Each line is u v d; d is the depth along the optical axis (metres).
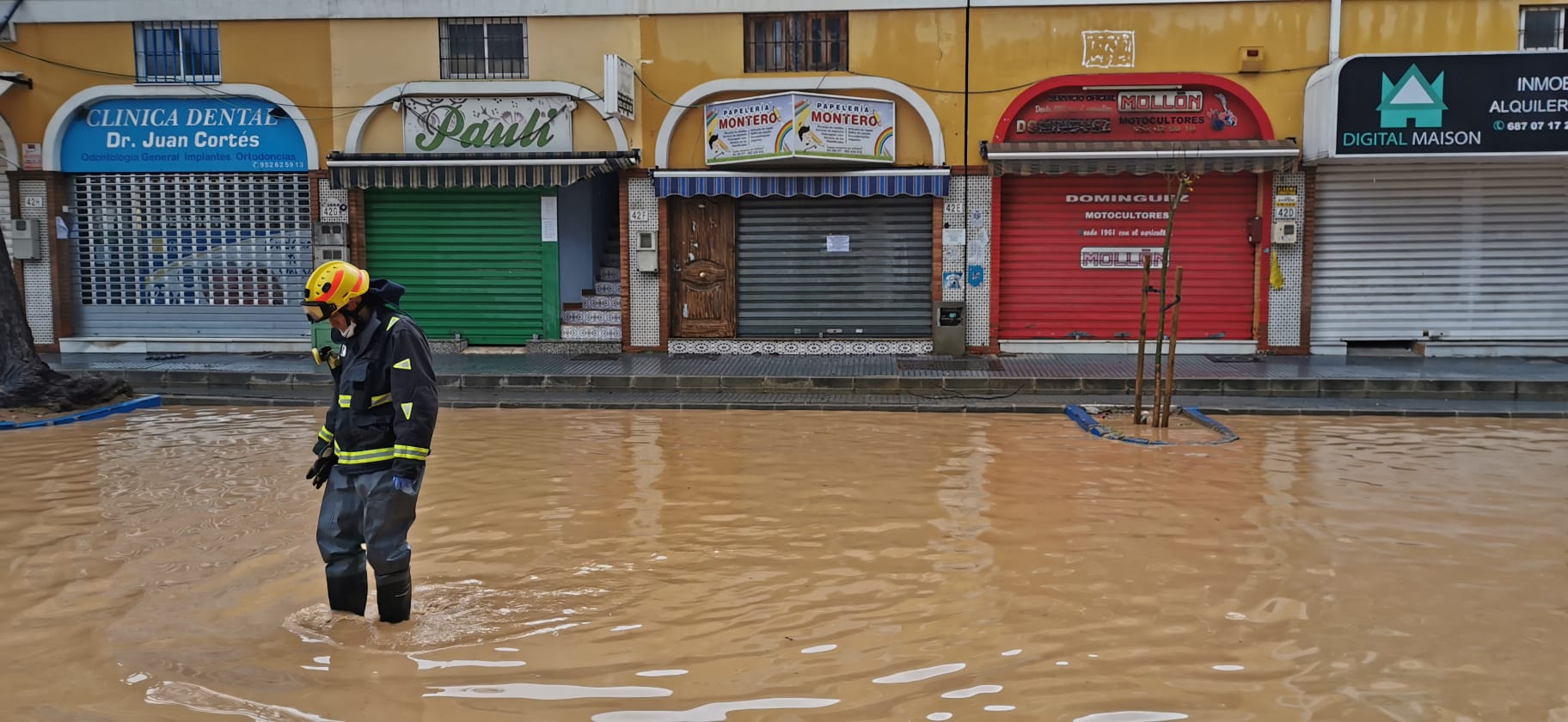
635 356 16.64
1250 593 5.56
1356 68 14.59
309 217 17.12
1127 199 16.30
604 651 4.83
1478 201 15.70
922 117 16.25
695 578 5.90
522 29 16.72
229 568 6.12
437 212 17.20
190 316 17.42
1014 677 4.48
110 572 6.03
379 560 5.13
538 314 17.33
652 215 16.73
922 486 8.16
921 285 16.80
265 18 16.75
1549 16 15.37
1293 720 4.07
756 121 15.89
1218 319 16.36
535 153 16.56
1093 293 16.48
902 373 14.34
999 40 16.03
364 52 16.73
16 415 11.50
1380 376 13.50
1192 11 15.77
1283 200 15.80
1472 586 5.68
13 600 5.57
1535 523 7.00
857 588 5.70
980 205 16.27
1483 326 15.91
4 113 16.94
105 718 4.15
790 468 8.90
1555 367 14.49
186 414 12.14
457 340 17.31
